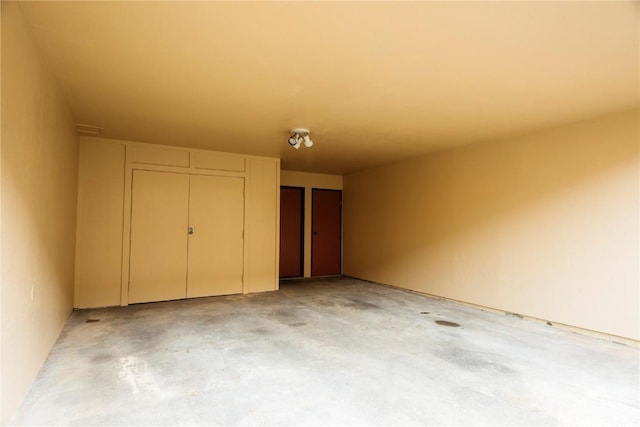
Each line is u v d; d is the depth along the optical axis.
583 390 2.40
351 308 4.73
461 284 5.05
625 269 3.39
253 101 3.32
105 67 2.64
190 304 4.88
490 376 2.60
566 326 3.83
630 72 2.63
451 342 3.37
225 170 5.57
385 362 2.85
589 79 2.76
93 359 2.84
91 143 4.66
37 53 2.30
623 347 3.27
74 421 1.95
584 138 3.76
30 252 2.25
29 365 2.28
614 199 3.50
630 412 2.12
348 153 5.60
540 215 4.13
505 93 3.08
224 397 2.25
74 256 4.44
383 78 2.81
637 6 1.84
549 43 2.24
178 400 2.20
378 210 6.82
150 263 4.99
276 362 2.82
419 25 2.06
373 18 2.00
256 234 5.83
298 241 7.50
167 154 5.13
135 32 2.16
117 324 3.85
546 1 1.81
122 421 1.96
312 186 7.62
